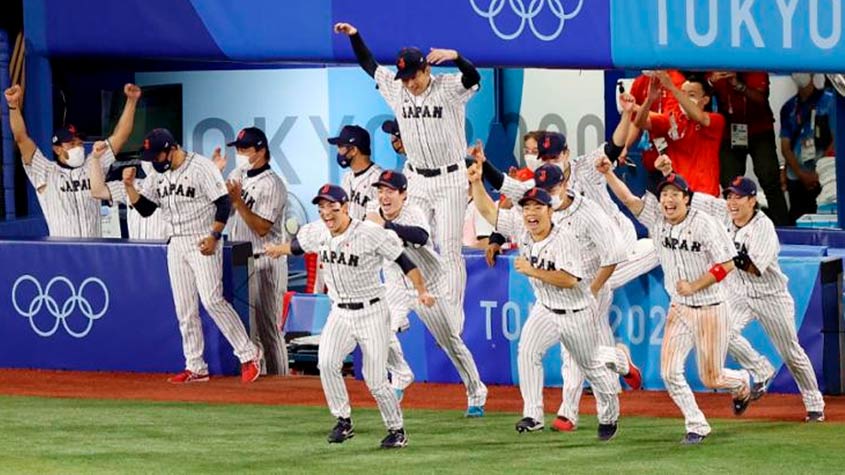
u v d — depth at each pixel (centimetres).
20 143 4731
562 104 5534
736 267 3703
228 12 4625
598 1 4269
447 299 3812
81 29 4775
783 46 4116
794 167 5288
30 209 5491
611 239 3481
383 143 5553
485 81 5562
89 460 3291
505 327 4291
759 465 3189
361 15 4484
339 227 3297
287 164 5647
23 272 4647
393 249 3306
